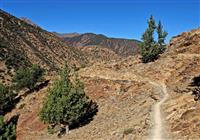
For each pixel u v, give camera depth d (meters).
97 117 53.94
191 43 75.00
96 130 46.81
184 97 44.94
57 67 180.00
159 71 66.88
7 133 42.00
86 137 45.16
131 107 52.16
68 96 50.59
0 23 193.12
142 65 74.19
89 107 56.28
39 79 78.50
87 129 49.50
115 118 49.59
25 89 82.00
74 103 51.09
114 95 60.66
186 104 40.59
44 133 55.97
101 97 61.25
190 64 64.44
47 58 186.75
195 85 53.44
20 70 80.62
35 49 190.25
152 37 76.25
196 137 30.83
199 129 32.16
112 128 44.22
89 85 66.56
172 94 52.66
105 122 49.72
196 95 42.16
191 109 37.25
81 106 51.12
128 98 57.56
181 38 83.19
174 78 62.38
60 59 199.50
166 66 67.50
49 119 51.09
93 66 79.56
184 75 61.62
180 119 36.44
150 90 57.53
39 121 60.62
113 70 75.06
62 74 53.91
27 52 175.88
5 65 136.12
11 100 73.75
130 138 35.47
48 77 83.81
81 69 79.94
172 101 46.22
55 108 50.38
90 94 63.22
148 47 75.75
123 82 63.88
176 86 57.47
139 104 51.50
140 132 36.22
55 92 51.81
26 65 151.75
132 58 80.69
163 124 37.56
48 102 51.47
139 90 59.47
